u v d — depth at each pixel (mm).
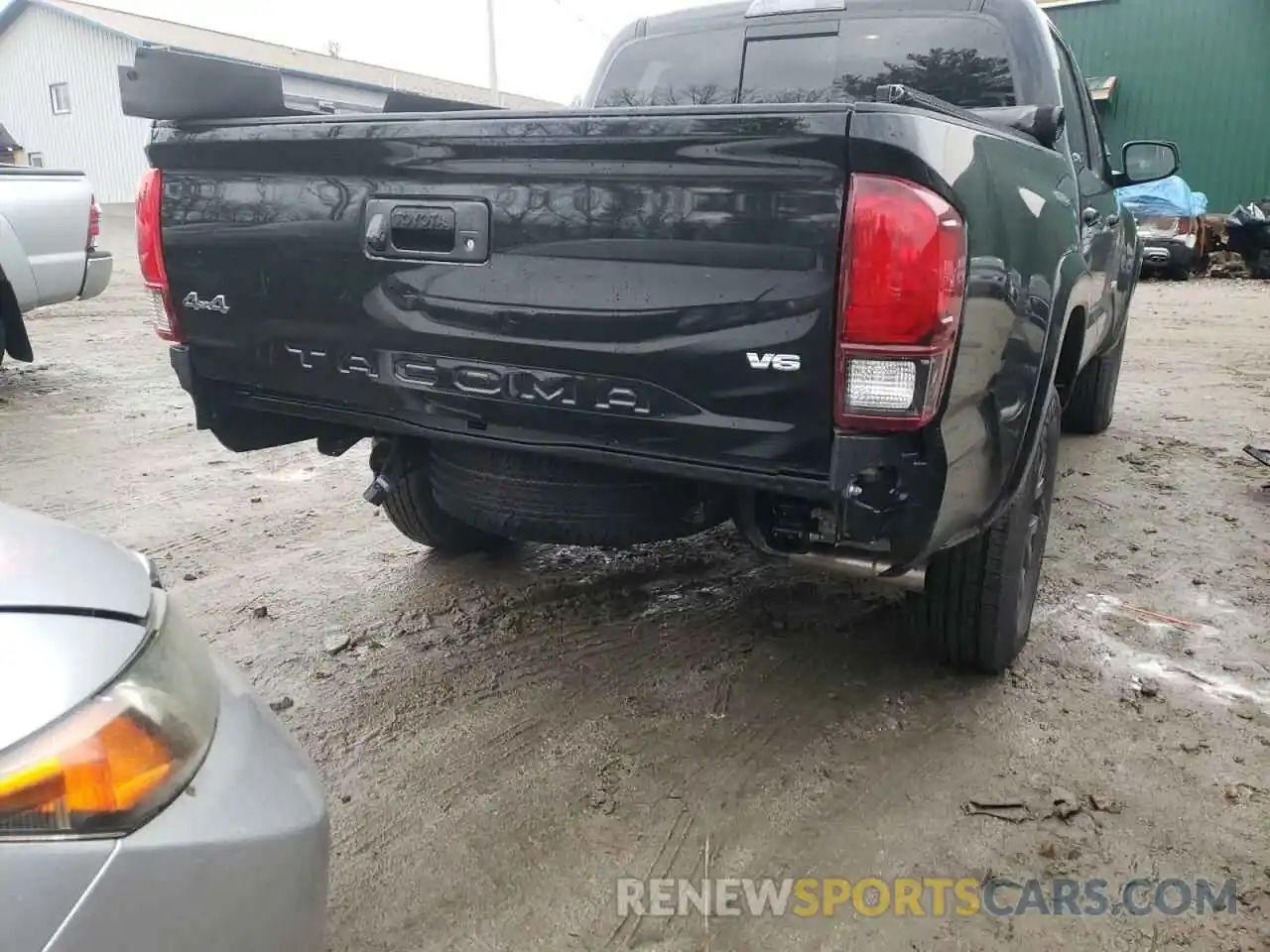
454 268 2682
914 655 3545
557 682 3418
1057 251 2951
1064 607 3967
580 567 4383
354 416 3043
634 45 4770
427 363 2812
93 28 34312
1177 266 17438
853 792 2816
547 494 2859
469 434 2824
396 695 3334
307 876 1640
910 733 3096
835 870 2521
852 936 2307
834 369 2256
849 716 3191
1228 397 7871
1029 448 2830
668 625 3834
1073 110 4324
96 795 1375
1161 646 3652
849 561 2549
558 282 2541
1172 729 3113
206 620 3869
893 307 2162
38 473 5695
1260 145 20875
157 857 1405
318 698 3314
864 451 2285
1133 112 21969
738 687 3371
